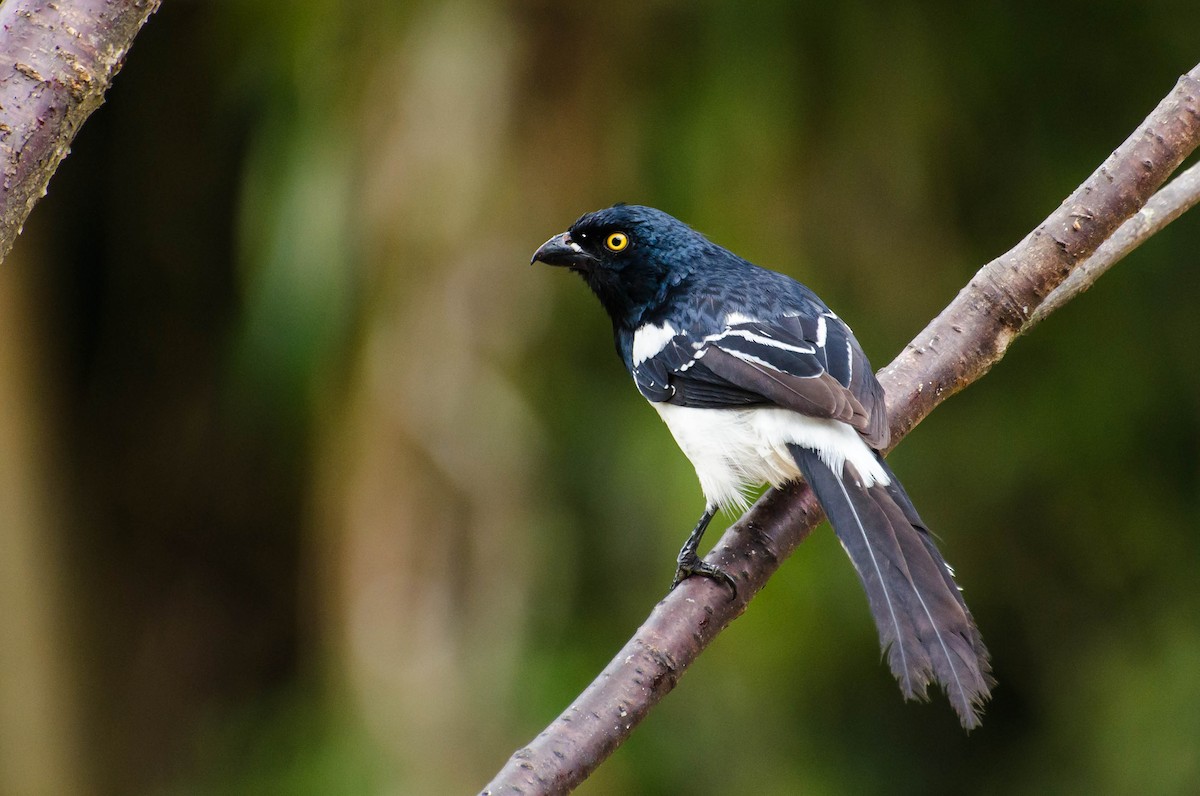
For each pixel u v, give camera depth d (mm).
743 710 13125
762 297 7809
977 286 7043
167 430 16781
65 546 15859
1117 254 7160
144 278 16703
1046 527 14539
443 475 12086
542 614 12391
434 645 12008
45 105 4805
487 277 12164
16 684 14945
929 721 14250
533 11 12344
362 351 12164
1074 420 14156
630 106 12594
